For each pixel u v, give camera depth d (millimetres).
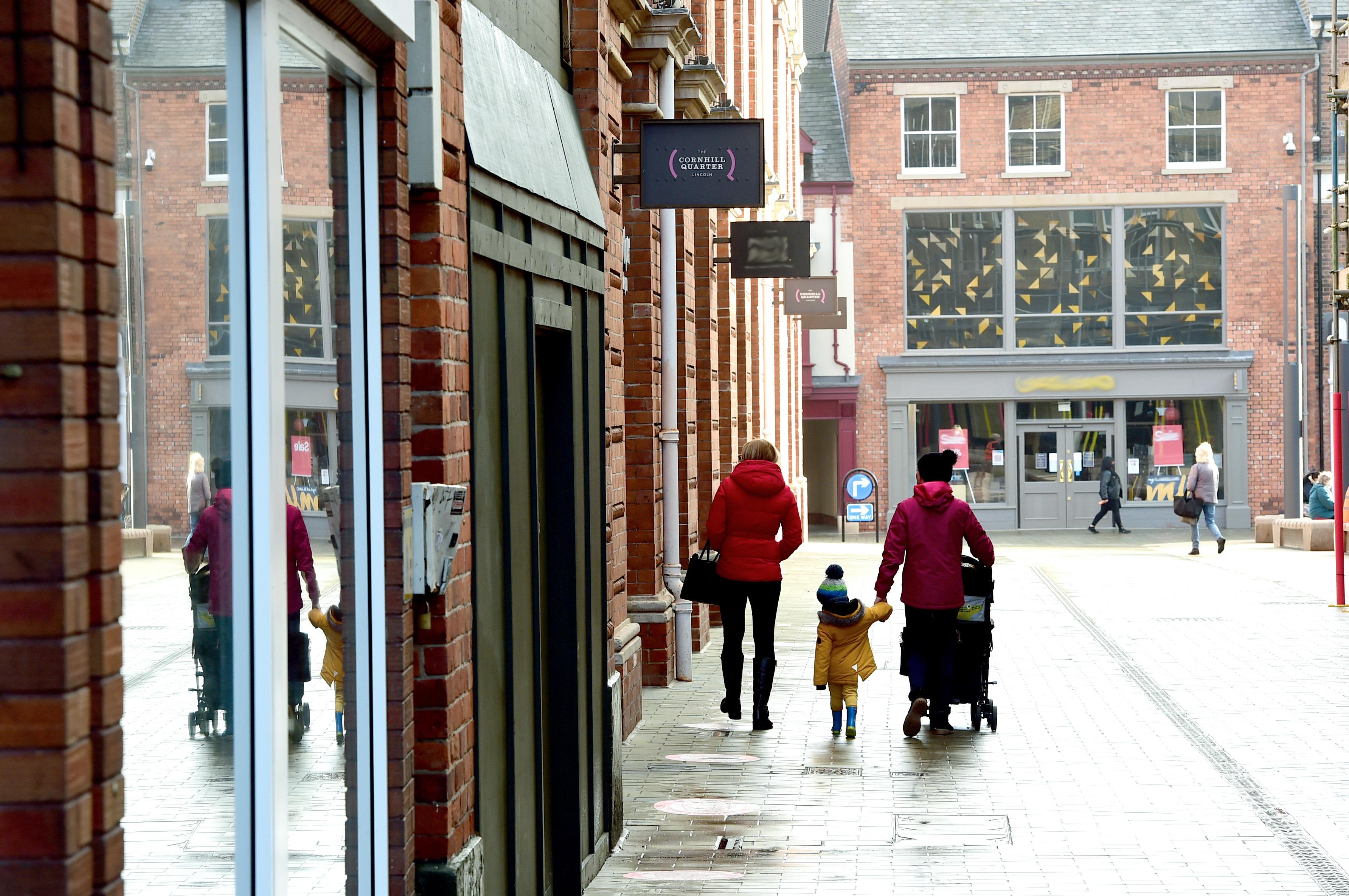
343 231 9406
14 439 5512
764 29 54969
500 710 12672
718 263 36656
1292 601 42250
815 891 15094
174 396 7086
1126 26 86625
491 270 12648
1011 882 15320
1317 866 15805
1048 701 26484
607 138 19312
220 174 7637
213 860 7344
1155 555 63594
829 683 23422
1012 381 85688
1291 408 80188
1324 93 85250
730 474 24406
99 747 5785
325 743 8867
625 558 22516
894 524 23250
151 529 6812
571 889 15094
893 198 86688
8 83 5508
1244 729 23609
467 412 11414
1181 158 86062
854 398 86188
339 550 9195
